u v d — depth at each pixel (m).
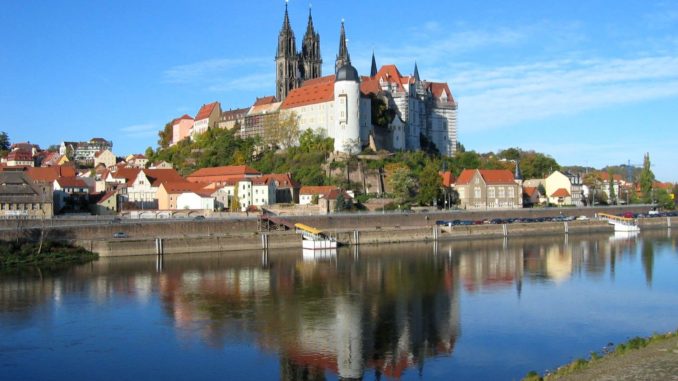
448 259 173.25
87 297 122.44
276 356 86.56
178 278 143.12
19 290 129.25
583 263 163.25
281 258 178.12
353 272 150.75
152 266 161.50
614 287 129.25
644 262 164.12
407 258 176.25
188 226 193.62
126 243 179.88
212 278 143.12
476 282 135.88
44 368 83.38
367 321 103.25
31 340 94.88
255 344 91.81
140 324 102.88
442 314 107.06
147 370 82.25
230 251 193.25
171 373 81.19
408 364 82.69
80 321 104.94
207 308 113.00
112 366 83.81
